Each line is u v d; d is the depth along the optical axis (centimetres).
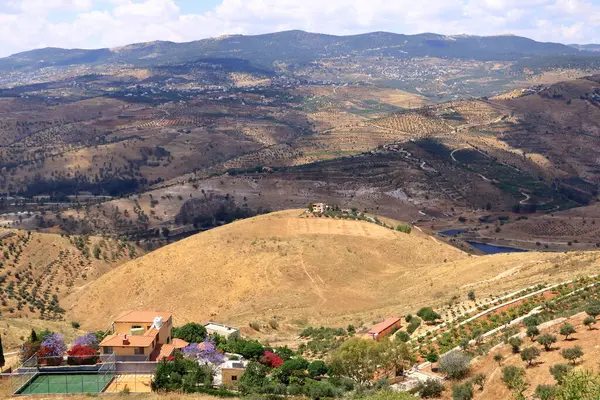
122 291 16088
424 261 17738
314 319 13088
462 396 6512
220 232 18912
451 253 18575
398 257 17738
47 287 18875
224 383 7694
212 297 15262
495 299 10731
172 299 15338
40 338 8569
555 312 8731
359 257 17250
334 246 17588
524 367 6681
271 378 7981
